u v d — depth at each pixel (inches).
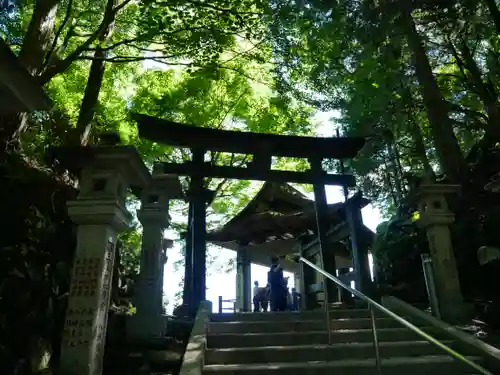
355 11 356.8
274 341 241.4
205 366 201.6
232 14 349.1
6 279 223.9
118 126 540.1
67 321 176.4
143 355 229.0
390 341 247.8
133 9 459.8
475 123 507.8
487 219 358.3
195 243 335.9
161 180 294.7
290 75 496.4
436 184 293.9
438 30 512.7
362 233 384.5
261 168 379.9
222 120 628.7
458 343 231.1
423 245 407.8
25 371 216.7
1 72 110.2
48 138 368.8
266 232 557.0
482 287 335.9
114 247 201.2
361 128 559.5
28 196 270.2
